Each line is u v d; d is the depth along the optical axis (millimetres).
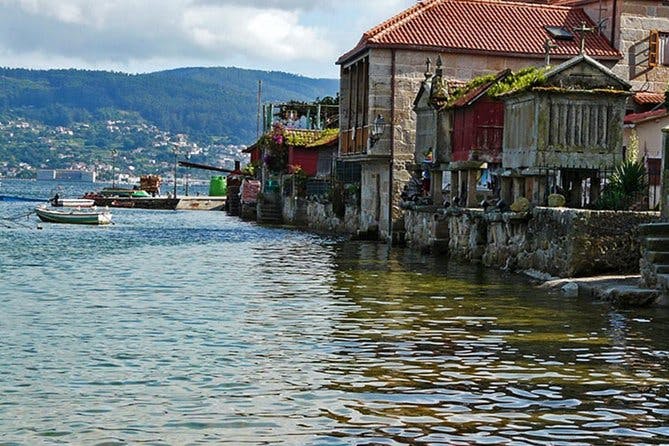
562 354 19188
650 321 23203
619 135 34375
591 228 30250
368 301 27250
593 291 27812
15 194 177750
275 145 83375
